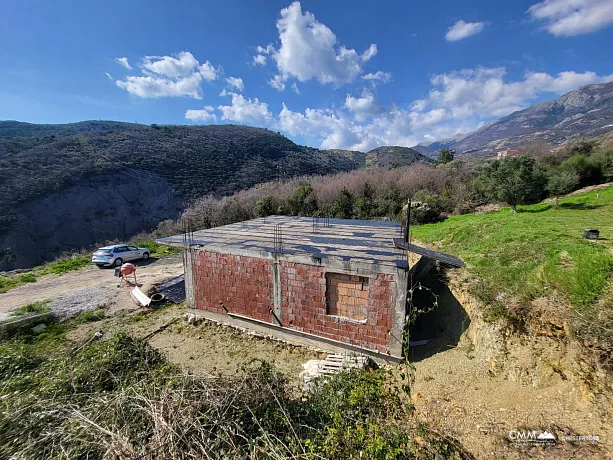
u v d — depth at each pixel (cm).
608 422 352
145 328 990
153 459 316
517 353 537
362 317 735
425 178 2922
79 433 352
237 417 384
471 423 424
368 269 700
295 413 420
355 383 467
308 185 3144
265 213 2828
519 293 621
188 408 376
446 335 774
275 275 827
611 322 441
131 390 432
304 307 797
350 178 3341
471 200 2345
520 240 930
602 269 543
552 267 633
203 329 953
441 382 567
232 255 895
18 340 898
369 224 1289
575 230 932
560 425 374
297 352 804
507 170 1631
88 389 473
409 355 709
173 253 2175
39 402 409
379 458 314
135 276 1472
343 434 344
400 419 398
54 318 1055
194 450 326
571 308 503
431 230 1633
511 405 446
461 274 856
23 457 337
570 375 433
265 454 331
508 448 359
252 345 853
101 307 1159
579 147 2461
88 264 1867
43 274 1645
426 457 341
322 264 753
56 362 561
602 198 1593
